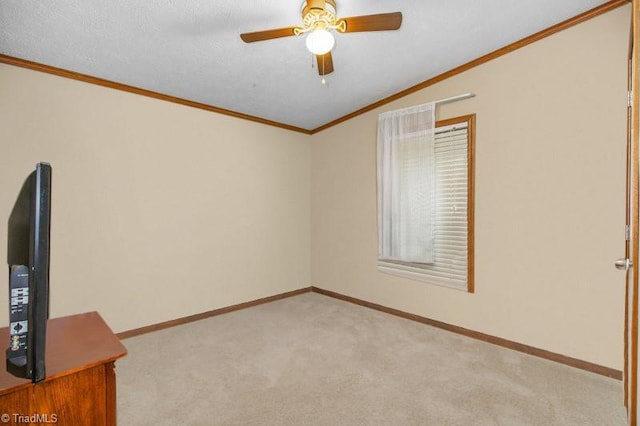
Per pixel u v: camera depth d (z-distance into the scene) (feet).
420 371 7.39
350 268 13.15
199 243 11.32
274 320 11.02
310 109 12.25
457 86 9.42
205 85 9.85
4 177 7.77
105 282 9.30
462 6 6.63
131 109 9.81
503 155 8.57
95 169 9.13
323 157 14.33
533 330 8.11
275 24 6.89
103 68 8.59
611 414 5.77
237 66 8.70
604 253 7.04
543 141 7.87
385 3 6.46
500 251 8.68
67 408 3.40
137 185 9.91
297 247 14.57
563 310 7.62
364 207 12.51
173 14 6.46
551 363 7.68
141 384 6.93
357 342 9.08
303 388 6.74
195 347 8.85
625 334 5.83
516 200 8.35
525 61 8.09
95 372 3.59
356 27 6.15
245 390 6.68
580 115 7.30
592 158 7.17
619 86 6.80
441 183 9.95
